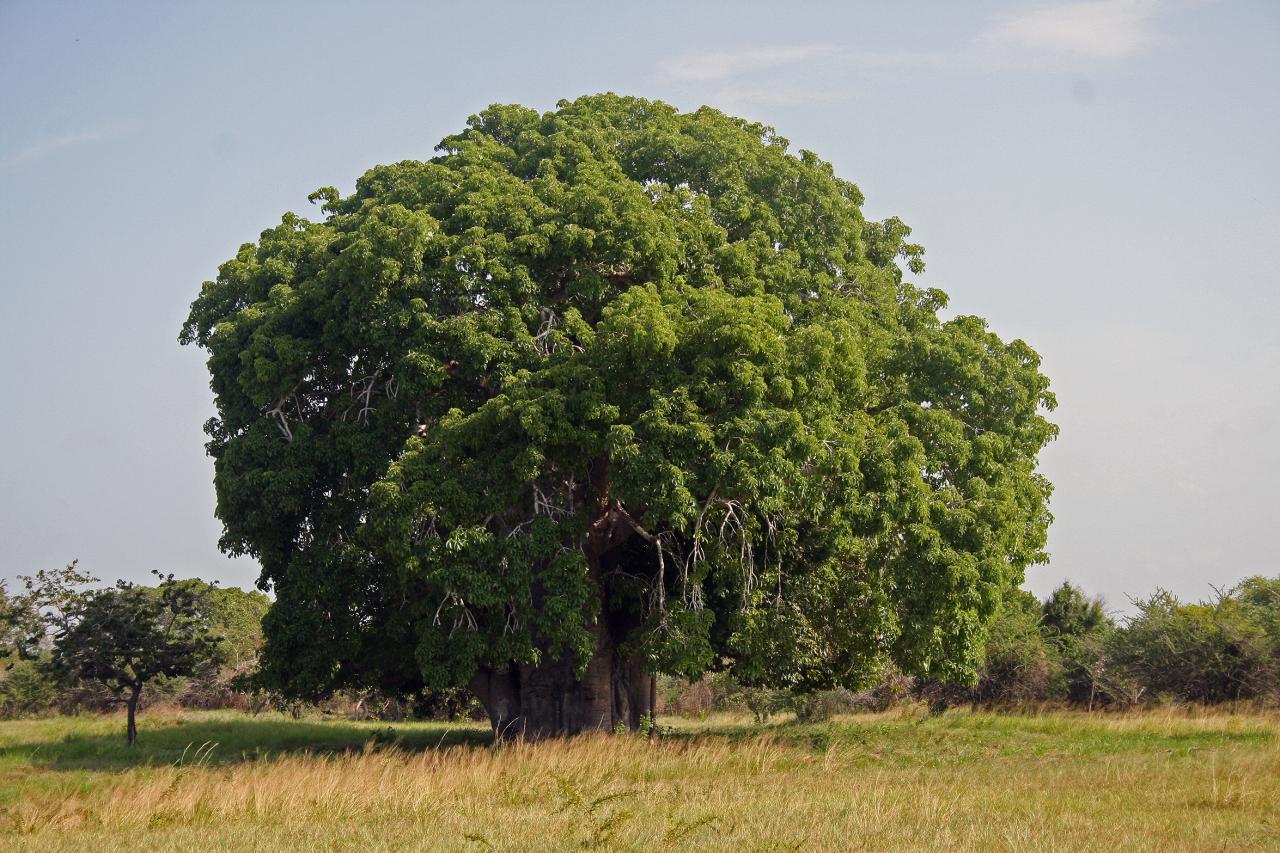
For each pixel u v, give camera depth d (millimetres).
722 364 22219
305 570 25562
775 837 13133
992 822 14305
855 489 23016
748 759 20984
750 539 24266
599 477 24922
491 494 22719
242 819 15805
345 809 16203
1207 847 12727
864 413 25297
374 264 24172
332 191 30766
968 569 23812
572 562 22672
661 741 24469
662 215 25656
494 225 25578
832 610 25375
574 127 29328
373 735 31500
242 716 44094
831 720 36719
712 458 21656
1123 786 18016
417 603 24906
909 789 17422
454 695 33094
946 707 39812
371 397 26188
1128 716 32656
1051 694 39594
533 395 22484
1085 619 47406
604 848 12555
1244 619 37750
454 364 25281
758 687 27328
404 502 22391
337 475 26250
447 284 24594
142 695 45281
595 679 26859
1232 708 35312
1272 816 15117
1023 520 26672
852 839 13062
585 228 25094
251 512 25297
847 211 29219
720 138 28906
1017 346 28016
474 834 13234
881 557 24562
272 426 25688
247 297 28281
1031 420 27328
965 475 25906
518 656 23047
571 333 24234
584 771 19547
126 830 15242
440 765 19656
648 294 23125
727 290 25906
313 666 25516
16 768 24109
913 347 26609
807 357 22906
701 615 23531
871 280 28703
